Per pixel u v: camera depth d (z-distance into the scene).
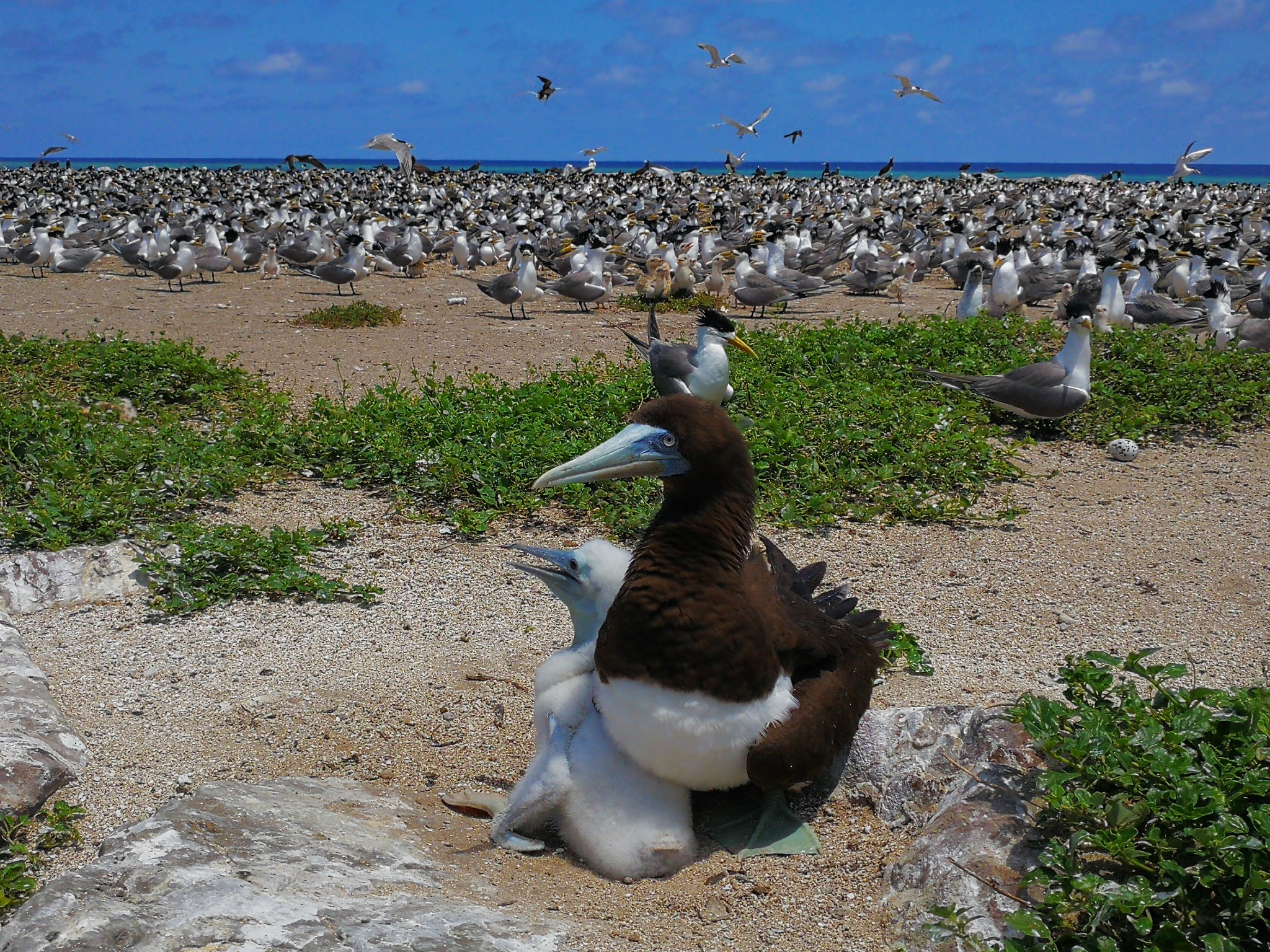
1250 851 1.38
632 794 1.54
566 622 2.06
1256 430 3.39
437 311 5.78
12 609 2.05
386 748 1.75
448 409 3.01
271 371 4.05
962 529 2.46
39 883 1.53
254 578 2.13
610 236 9.14
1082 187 17.64
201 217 10.04
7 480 2.40
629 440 1.53
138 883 1.40
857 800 1.62
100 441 2.65
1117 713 1.52
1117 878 1.42
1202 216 11.51
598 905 1.49
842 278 6.77
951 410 3.16
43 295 6.14
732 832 1.59
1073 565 2.30
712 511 1.52
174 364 3.48
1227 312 4.79
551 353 4.53
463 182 17.17
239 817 1.52
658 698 1.50
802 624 1.62
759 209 12.70
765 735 1.51
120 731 1.76
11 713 1.71
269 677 1.89
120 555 2.16
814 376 3.48
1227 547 2.38
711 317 3.16
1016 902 1.42
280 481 2.66
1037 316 5.76
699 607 1.49
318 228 9.09
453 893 1.47
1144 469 2.98
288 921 1.38
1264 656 2.00
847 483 2.61
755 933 1.46
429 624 2.04
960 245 8.02
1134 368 3.72
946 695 1.83
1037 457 3.08
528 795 1.56
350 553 2.28
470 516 2.37
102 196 12.74
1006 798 1.51
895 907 1.47
